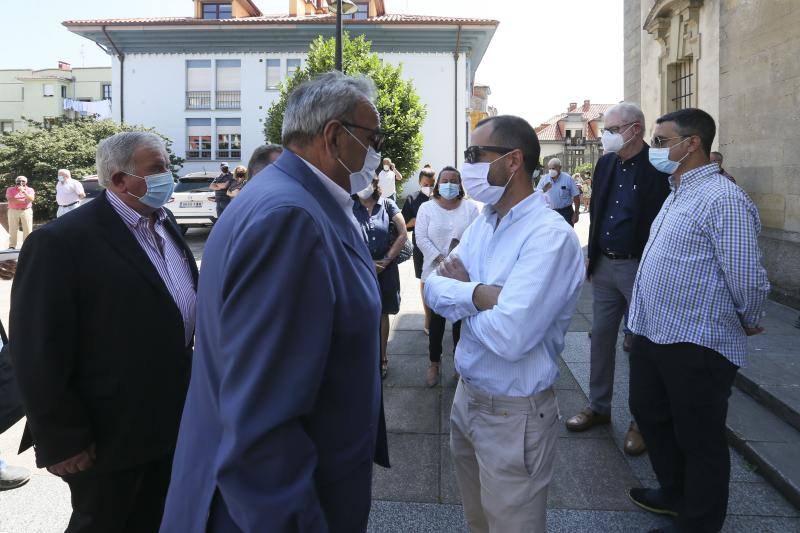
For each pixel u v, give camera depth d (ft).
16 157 71.51
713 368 7.80
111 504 6.60
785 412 11.46
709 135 8.13
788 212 19.71
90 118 85.87
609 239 11.51
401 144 66.59
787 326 16.83
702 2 26.00
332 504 4.35
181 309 7.21
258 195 4.14
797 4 18.94
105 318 6.37
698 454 7.97
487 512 6.47
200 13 90.63
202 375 4.24
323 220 4.19
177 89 86.69
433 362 14.62
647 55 32.27
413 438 11.80
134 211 6.97
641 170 11.29
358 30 82.58
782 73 19.83
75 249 6.25
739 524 8.73
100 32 84.43
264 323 3.74
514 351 5.80
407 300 24.16
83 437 6.15
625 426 12.05
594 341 11.96
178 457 4.38
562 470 10.41
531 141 6.39
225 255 4.06
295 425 3.84
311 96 4.62
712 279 7.72
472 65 97.25
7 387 8.00
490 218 6.86
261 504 3.61
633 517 9.02
